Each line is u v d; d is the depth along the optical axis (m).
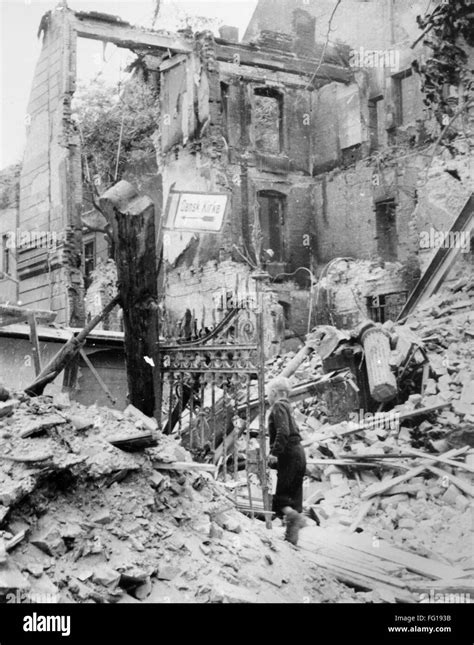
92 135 24.58
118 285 6.83
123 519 4.61
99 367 10.53
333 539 6.59
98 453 4.70
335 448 9.36
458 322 12.83
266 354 19.09
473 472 8.09
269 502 6.07
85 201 25.67
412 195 21.44
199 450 6.64
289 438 6.71
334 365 11.16
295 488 6.71
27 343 9.91
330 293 21.92
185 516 5.05
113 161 25.05
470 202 15.28
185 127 23.45
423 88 18.53
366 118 23.75
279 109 25.61
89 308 24.69
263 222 25.72
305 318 24.09
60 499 4.40
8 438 4.38
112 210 6.70
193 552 4.75
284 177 25.08
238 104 24.69
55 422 4.62
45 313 7.11
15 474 4.12
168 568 4.48
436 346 11.88
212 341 6.61
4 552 3.78
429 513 7.48
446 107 18.17
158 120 24.97
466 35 17.56
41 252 22.09
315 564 5.70
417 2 22.23
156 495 4.99
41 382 6.11
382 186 22.58
